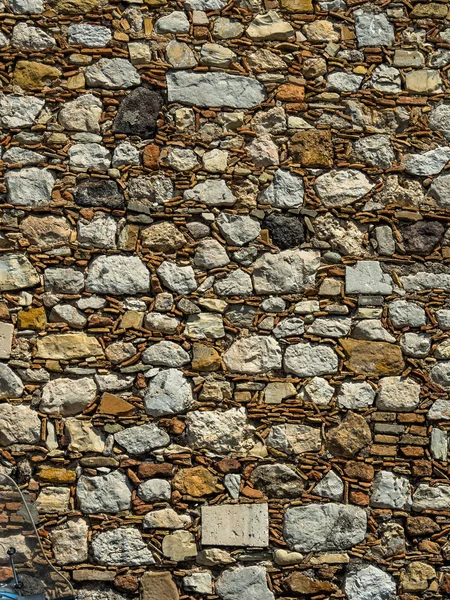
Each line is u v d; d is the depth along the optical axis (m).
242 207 7.04
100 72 7.07
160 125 7.06
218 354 6.88
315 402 6.89
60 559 6.60
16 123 6.97
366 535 6.81
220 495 6.75
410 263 7.11
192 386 6.84
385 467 6.89
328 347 6.96
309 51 7.25
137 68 7.10
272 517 6.75
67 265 6.87
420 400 6.97
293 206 7.07
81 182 6.96
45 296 6.82
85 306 6.84
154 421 6.78
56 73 7.04
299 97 7.19
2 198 6.91
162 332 6.86
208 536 6.69
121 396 6.78
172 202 6.98
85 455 6.71
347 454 6.87
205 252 6.96
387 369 6.97
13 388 6.73
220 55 7.16
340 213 7.11
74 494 6.68
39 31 7.07
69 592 5.92
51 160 6.96
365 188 7.15
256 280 6.97
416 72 7.32
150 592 6.62
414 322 7.04
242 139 7.11
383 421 6.93
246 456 6.80
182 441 6.78
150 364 6.82
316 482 6.82
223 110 7.12
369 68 7.30
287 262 7.00
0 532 5.98
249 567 6.70
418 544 6.84
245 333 6.91
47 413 6.73
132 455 6.73
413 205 7.18
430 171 7.23
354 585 6.75
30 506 6.15
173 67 7.12
